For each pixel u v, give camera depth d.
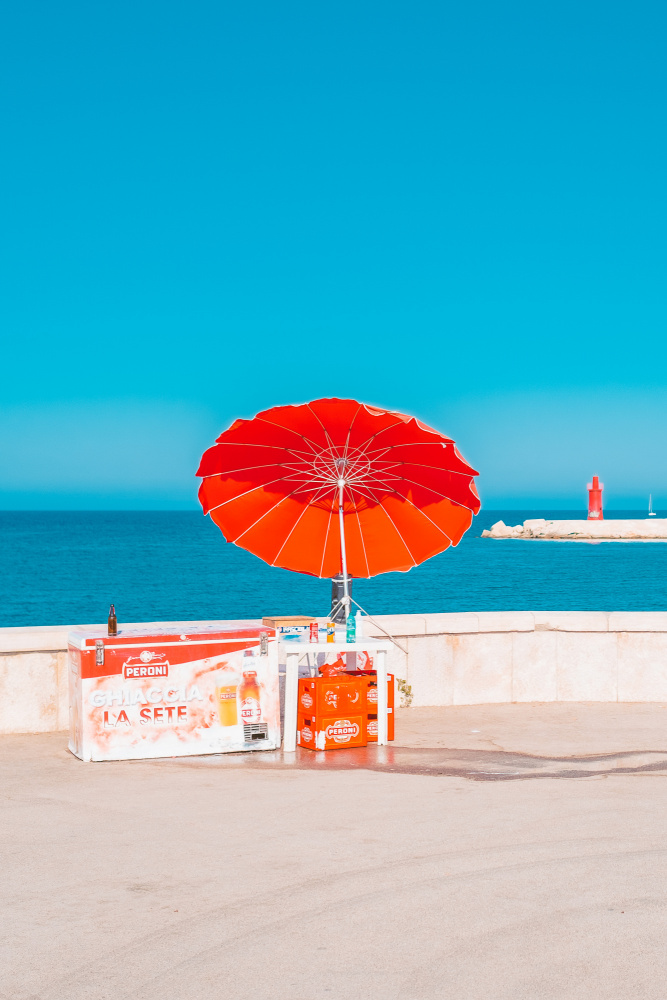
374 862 4.95
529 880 4.67
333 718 7.84
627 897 4.44
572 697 10.12
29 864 4.92
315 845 5.24
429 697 9.79
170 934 4.04
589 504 148.38
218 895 4.49
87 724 7.21
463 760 7.46
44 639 8.34
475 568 81.38
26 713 8.35
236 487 8.73
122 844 5.25
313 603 51.91
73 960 3.79
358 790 6.46
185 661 7.49
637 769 7.20
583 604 52.59
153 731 7.39
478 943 3.93
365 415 8.02
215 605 50.41
